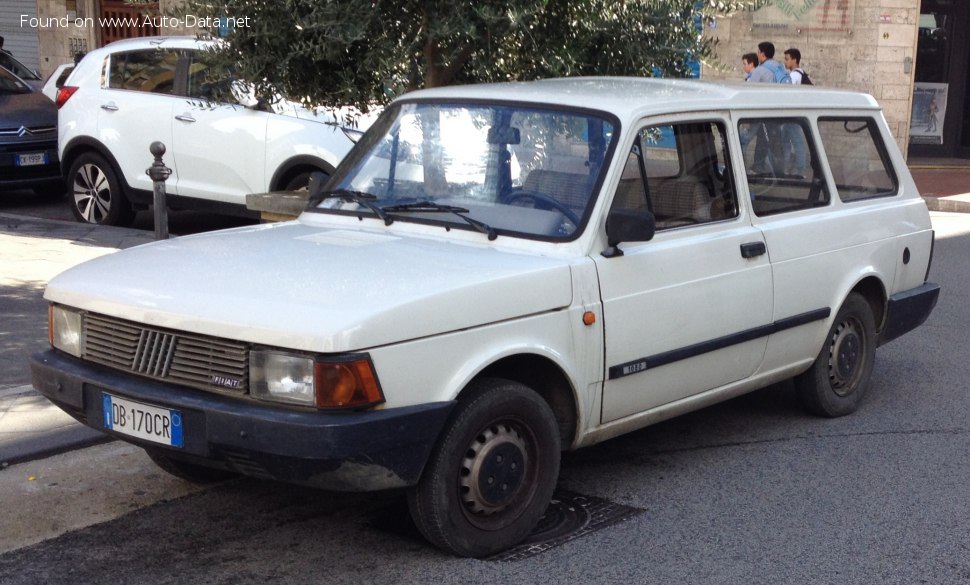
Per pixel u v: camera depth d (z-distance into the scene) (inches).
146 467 222.2
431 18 287.1
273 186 427.2
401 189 214.8
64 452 226.4
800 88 254.7
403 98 230.5
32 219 489.7
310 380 157.2
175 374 170.4
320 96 306.0
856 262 255.4
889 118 756.0
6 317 317.7
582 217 193.8
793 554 186.2
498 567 179.0
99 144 468.4
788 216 238.1
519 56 309.1
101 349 180.5
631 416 205.2
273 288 168.9
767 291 228.4
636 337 199.5
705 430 254.2
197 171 445.7
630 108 203.8
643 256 200.1
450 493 173.5
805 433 252.2
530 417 183.5
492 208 201.8
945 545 190.9
